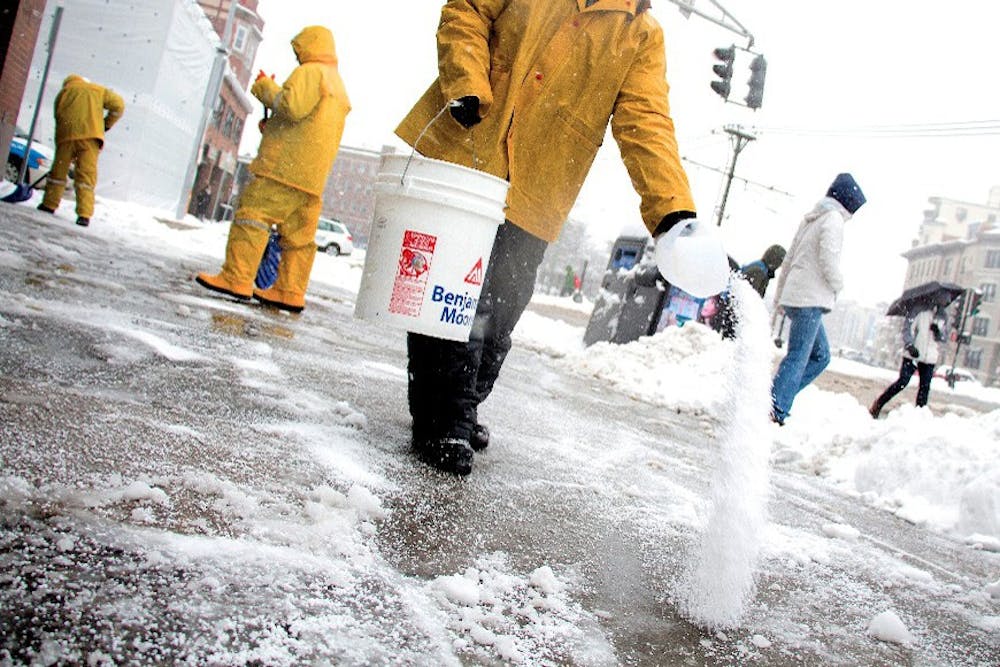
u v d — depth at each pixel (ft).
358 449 8.14
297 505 5.96
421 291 7.26
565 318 76.02
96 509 4.89
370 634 4.32
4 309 10.12
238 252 17.48
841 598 7.34
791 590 7.26
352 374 12.69
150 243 30.37
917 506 13.73
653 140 7.50
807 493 13.65
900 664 5.94
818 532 10.28
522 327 41.98
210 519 5.21
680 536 8.10
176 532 4.87
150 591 4.09
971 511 12.66
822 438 19.36
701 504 9.87
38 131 57.16
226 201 158.40
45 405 6.70
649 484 10.49
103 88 28.14
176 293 16.88
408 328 7.34
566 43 7.95
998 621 7.63
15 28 30.55
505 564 6.04
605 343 29.35
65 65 57.26
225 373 10.03
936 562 10.04
